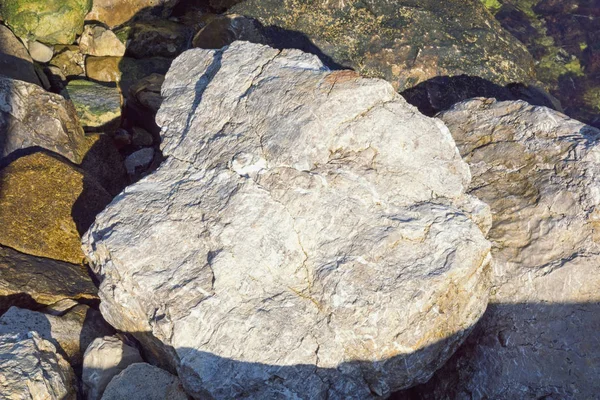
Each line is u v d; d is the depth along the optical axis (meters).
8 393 3.17
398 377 3.32
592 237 3.68
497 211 3.96
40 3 7.23
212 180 3.75
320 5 6.82
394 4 6.82
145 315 3.45
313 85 3.87
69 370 3.66
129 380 3.50
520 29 7.81
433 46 6.60
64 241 4.72
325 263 3.39
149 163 6.09
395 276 3.30
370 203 3.54
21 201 4.78
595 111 7.07
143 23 7.80
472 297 3.46
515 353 3.55
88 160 5.70
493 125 4.41
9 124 5.35
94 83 6.79
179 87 4.42
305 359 3.22
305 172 3.60
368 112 3.77
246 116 3.95
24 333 3.56
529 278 3.69
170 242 3.56
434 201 3.64
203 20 8.25
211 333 3.27
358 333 3.22
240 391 3.21
